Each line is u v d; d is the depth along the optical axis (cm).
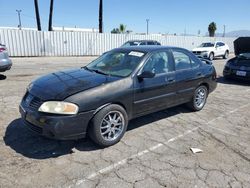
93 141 380
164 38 2686
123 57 457
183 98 522
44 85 379
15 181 292
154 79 439
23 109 368
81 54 2245
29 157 346
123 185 292
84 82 377
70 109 334
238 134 453
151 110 451
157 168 330
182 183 300
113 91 375
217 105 638
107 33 2348
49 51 2075
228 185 300
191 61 544
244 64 920
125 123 402
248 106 636
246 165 346
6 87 746
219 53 2111
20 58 1834
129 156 359
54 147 376
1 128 435
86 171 318
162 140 416
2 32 1822
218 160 357
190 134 446
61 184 290
